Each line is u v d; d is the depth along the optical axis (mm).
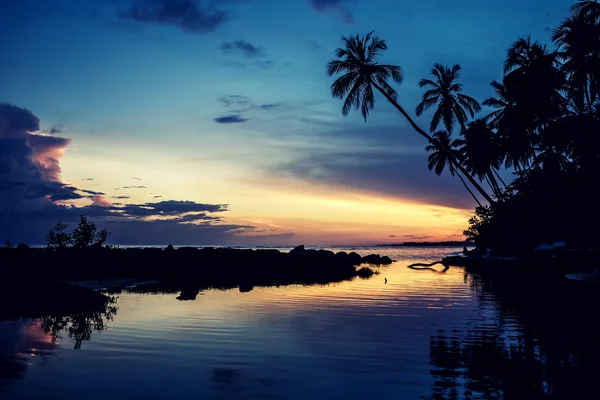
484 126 45750
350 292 21078
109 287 22094
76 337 10789
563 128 31359
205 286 23469
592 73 31531
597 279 23328
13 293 16141
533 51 38344
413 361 8945
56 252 26484
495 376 7980
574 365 8680
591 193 29906
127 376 7848
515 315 14586
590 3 31047
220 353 9406
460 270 39688
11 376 7805
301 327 12219
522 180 37031
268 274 31312
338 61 38406
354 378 7844
